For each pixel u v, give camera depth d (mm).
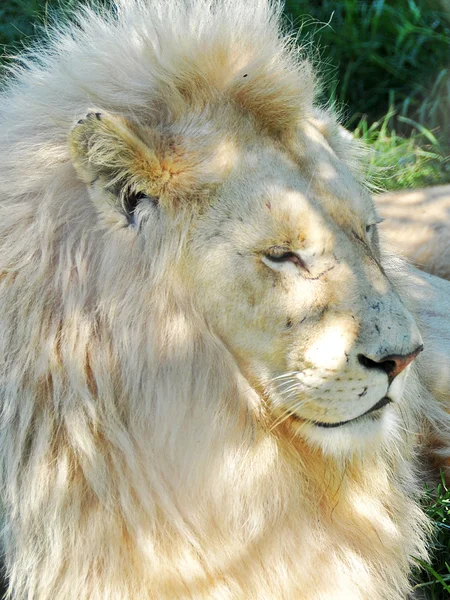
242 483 4316
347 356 4102
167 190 4145
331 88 10523
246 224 4117
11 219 4387
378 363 4121
